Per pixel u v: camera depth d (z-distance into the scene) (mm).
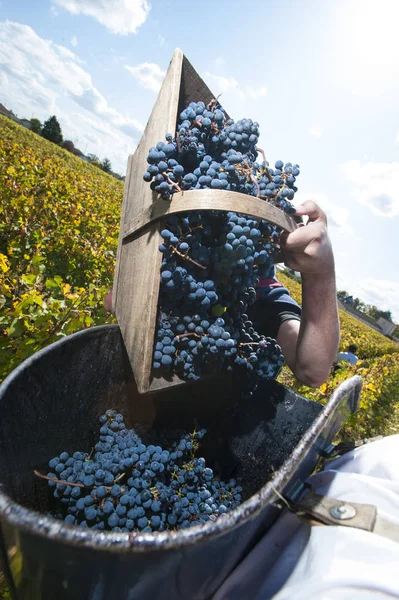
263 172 1562
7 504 648
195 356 1463
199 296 1399
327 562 732
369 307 108875
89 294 3377
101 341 1525
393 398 11062
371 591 669
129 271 1798
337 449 1185
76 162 30422
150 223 1506
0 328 2615
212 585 781
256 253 1541
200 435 1733
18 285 3361
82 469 1268
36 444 1201
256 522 770
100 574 679
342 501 843
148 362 1380
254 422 1871
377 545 727
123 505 1210
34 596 812
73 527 628
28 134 31250
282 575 805
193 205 1299
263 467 1768
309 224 1522
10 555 755
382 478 975
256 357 1686
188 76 1694
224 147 1577
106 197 11805
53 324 2834
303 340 1794
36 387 1195
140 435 1744
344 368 7117
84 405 1506
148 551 621
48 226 5855
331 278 1606
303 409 1752
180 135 1377
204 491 1568
